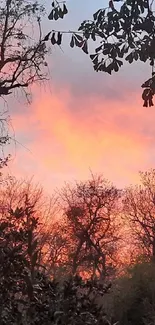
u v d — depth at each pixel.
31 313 4.06
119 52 5.63
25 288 4.17
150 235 52.53
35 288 4.18
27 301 4.16
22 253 4.29
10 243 4.34
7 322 4.03
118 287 28.23
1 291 4.16
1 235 4.35
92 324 4.05
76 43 5.67
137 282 28.80
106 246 51.72
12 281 4.19
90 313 4.08
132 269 29.94
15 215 4.51
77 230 51.19
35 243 4.33
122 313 27.67
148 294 28.61
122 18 5.40
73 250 48.84
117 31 5.52
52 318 3.99
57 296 4.11
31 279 4.21
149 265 30.06
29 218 4.55
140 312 27.64
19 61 26.08
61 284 4.38
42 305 4.07
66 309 4.02
